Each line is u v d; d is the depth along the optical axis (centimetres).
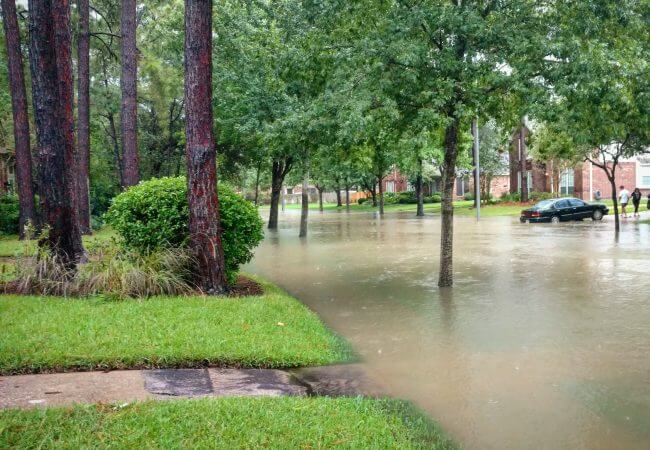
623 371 596
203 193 924
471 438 433
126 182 1820
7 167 3225
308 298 1040
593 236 2217
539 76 933
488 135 4744
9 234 2309
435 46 1048
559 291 1066
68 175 996
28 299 812
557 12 948
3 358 536
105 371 540
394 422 443
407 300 1008
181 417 409
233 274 1052
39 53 970
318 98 1088
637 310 889
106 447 352
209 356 578
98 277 885
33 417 394
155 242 969
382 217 4216
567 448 417
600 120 930
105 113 3173
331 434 398
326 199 9738
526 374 589
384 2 1045
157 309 760
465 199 5941
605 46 867
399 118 1095
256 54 2150
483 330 780
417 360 641
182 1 2444
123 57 1805
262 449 365
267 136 1156
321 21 1080
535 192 4831
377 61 970
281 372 581
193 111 915
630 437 436
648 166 4684
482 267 1402
